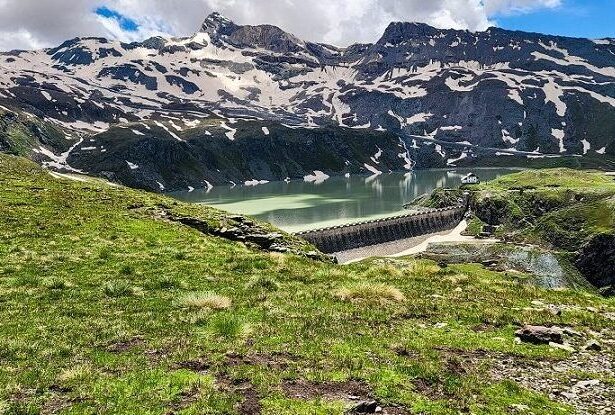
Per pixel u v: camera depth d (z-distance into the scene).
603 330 23.84
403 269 38.00
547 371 18.06
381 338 20.56
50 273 31.53
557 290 34.12
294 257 40.69
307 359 17.72
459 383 16.19
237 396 14.32
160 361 17.19
